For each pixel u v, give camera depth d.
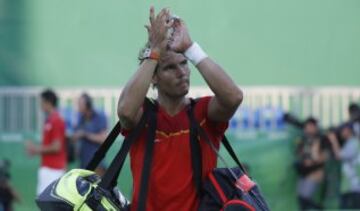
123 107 12.52
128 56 39.34
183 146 12.69
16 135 38.69
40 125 38.94
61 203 12.73
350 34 39.69
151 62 12.55
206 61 12.58
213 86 12.54
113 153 34.16
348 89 39.41
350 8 39.75
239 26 39.59
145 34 39.41
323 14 39.75
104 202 12.73
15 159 38.28
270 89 39.25
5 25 39.22
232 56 39.59
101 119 34.91
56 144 33.34
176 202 12.64
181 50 12.64
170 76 12.69
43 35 39.38
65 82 39.28
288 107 38.94
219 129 13.00
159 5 39.47
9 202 37.91
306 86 39.44
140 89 12.49
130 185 34.66
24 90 39.12
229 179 12.73
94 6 39.47
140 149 12.79
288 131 38.22
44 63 39.28
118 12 39.47
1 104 39.09
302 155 37.56
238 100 12.59
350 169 37.31
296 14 39.75
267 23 39.66
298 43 39.69
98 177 13.25
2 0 39.16
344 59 39.59
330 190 37.41
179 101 12.89
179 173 12.66
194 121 12.77
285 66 39.53
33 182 38.03
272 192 37.94
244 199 12.56
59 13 39.41
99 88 39.22
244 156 38.19
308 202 37.50
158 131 12.69
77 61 39.34
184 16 39.56
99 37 39.41
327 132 38.34
